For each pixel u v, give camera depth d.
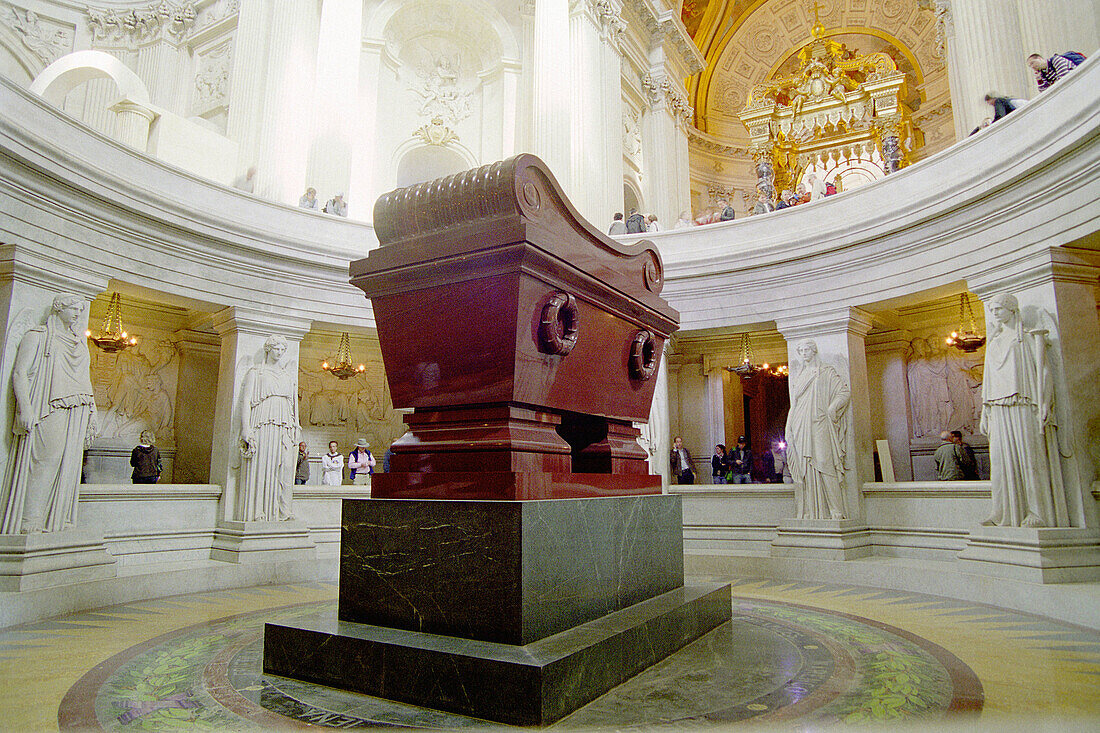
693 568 7.95
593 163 14.64
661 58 19.39
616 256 3.74
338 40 12.44
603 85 15.77
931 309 9.64
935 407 9.87
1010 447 5.93
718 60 25.42
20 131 5.80
